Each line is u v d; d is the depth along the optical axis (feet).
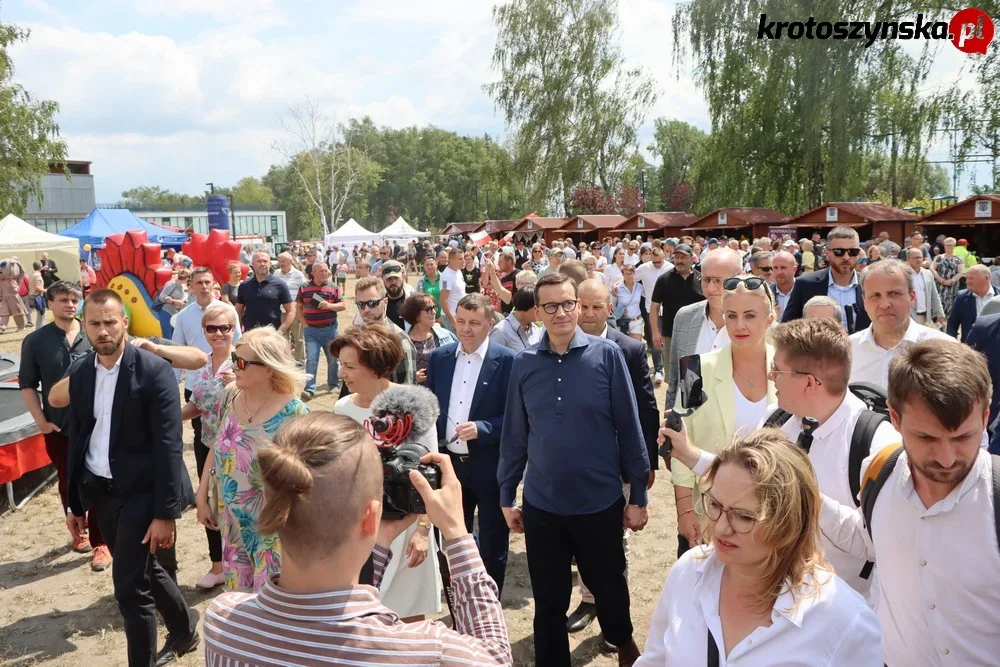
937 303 25.02
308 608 4.84
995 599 6.63
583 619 14.61
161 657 13.53
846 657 5.37
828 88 103.24
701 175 126.52
